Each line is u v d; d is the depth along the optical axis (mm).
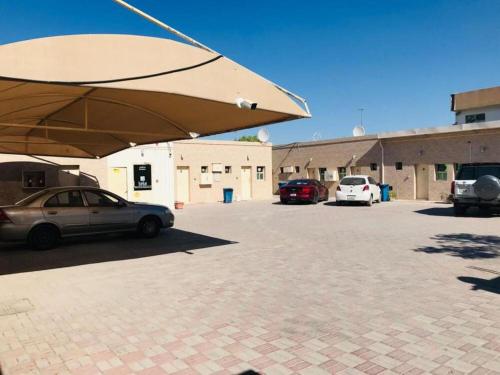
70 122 11469
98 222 10750
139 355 4164
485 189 15195
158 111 9852
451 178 23859
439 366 3812
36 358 4125
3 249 10227
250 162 28438
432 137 24641
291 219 16234
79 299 6031
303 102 8719
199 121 10609
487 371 3713
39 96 7926
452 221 14711
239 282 6824
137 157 20094
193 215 18391
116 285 6750
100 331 4805
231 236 11930
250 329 4785
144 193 20359
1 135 13094
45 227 10039
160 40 6707
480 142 22500
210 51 7293
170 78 6816
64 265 8312
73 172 17484
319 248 9781
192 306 5645
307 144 33688
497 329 4656
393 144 26906
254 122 10344
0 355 4207
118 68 6316
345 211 19312
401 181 26469
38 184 16641
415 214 17484
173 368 3879
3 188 15945
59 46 5863
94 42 6121
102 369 3879
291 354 4125
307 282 6754
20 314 5410
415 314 5164
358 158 29219
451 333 4559
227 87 7523
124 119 10867
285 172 35812
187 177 25656
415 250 9320
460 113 36875
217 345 4367
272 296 6031
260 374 3740
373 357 4020
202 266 8039
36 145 14977
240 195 28016
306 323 4938
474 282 6590
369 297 5895
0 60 5434
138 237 11906
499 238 10820
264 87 8062
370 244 10211
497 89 34375
